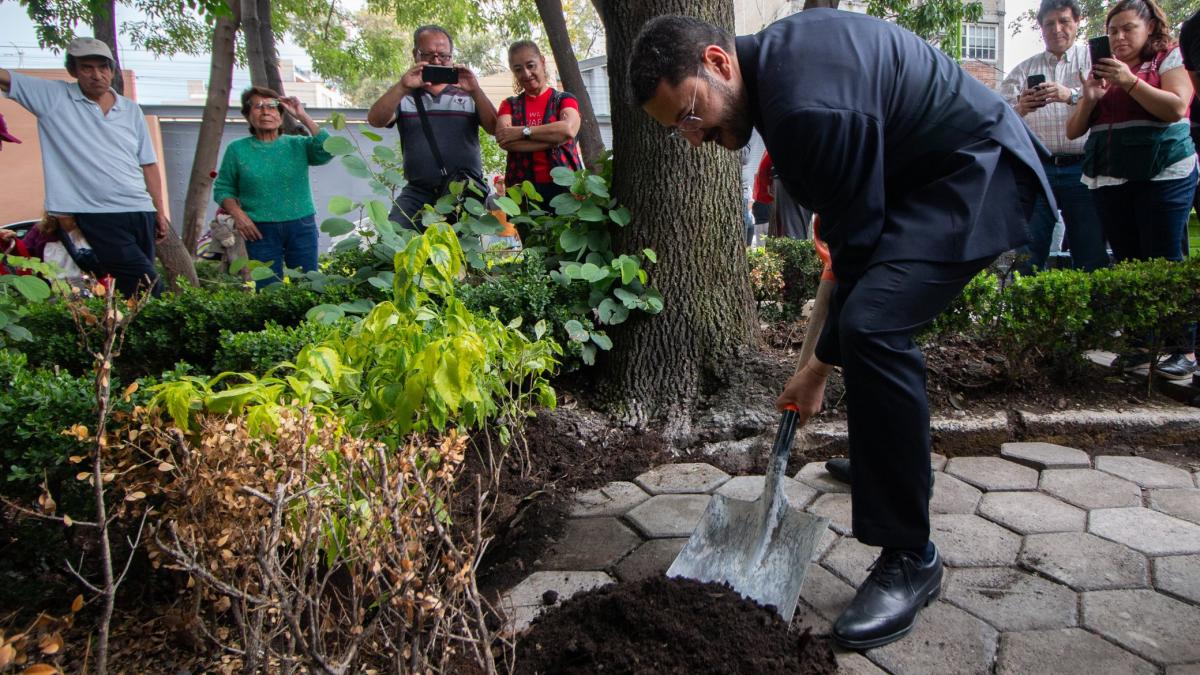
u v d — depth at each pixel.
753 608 2.07
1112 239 4.17
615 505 2.97
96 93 4.65
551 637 2.04
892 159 2.10
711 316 3.72
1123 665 1.93
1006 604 2.21
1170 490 2.86
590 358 3.65
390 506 1.43
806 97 1.90
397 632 1.62
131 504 2.14
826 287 2.56
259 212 5.25
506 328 2.80
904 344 2.04
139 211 4.82
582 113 6.56
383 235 3.58
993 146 2.08
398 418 2.10
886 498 2.08
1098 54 3.77
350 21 15.77
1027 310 3.55
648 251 3.62
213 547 1.70
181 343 3.83
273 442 1.74
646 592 2.13
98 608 2.33
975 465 3.16
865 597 2.11
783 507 2.27
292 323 3.87
